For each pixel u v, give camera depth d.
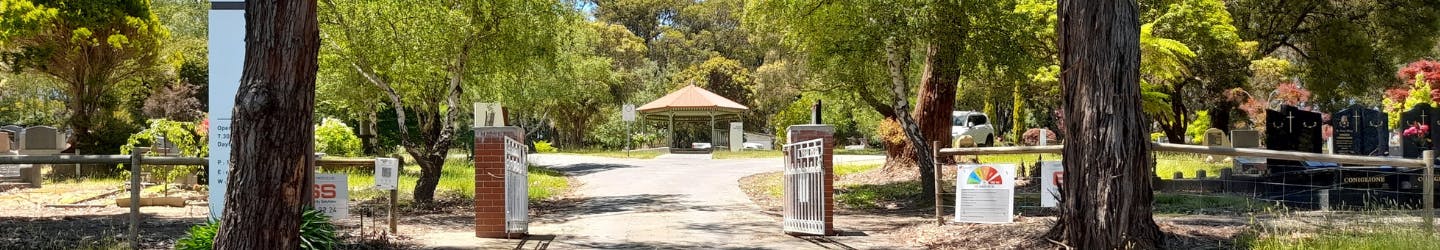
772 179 22.41
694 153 39.69
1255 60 26.56
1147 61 19.56
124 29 22.73
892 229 11.68
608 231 11.71
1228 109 28.34
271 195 6.62
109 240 9.12
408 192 17.47
